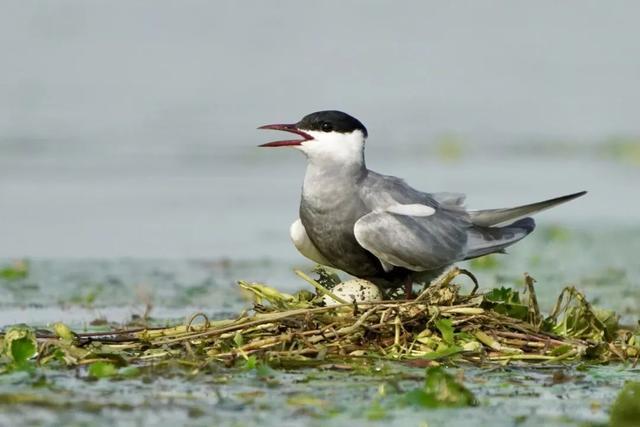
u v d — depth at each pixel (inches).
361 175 412.8
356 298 392.5
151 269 578.2
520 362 370.6
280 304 396.2
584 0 1374.3
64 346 367.9
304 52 1149.7
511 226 424.8
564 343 378.9
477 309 381.4
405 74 1117.7
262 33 1185.4
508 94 1089.4
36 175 834.8
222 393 329.7
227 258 605.9
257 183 830.5
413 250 402.3
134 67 1078.4
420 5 1307.8
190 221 709.9
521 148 962.1
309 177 413.1
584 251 634.8
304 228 421.4
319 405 319.0
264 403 320.5
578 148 966.4
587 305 400.5
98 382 339.9
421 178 837.8
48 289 525.7
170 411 311.7
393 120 1004.6
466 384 343.6
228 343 373.7
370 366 359.3
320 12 1248.2
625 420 303.3
